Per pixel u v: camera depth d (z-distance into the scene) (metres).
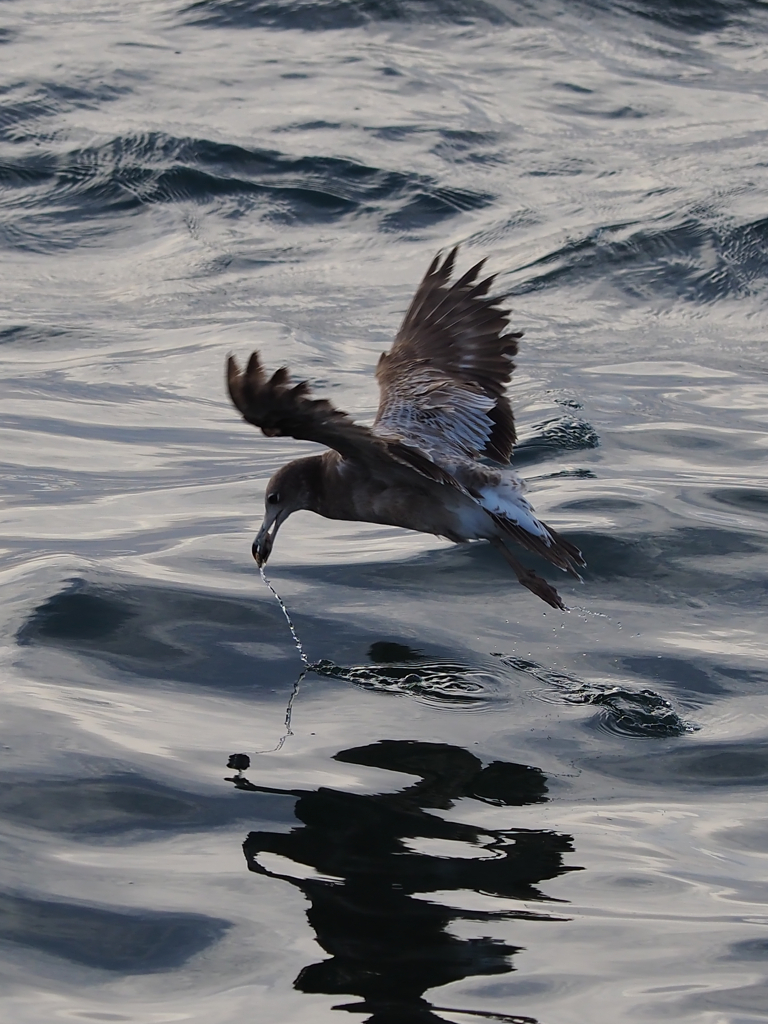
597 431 14.86
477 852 6.94
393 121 25.00
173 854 6.80
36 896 6.34
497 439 9.45
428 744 8.20
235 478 13.73
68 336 18.34
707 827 7.32
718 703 8.95
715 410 15.96
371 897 6.48
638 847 7.07
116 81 26.06
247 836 7.00
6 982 5.71
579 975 5.85
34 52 27.31
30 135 24.00
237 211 22.28
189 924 6.18
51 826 6.98
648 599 10.60
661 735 8.47
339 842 6.99
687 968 5.91
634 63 28.31
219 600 10.17
